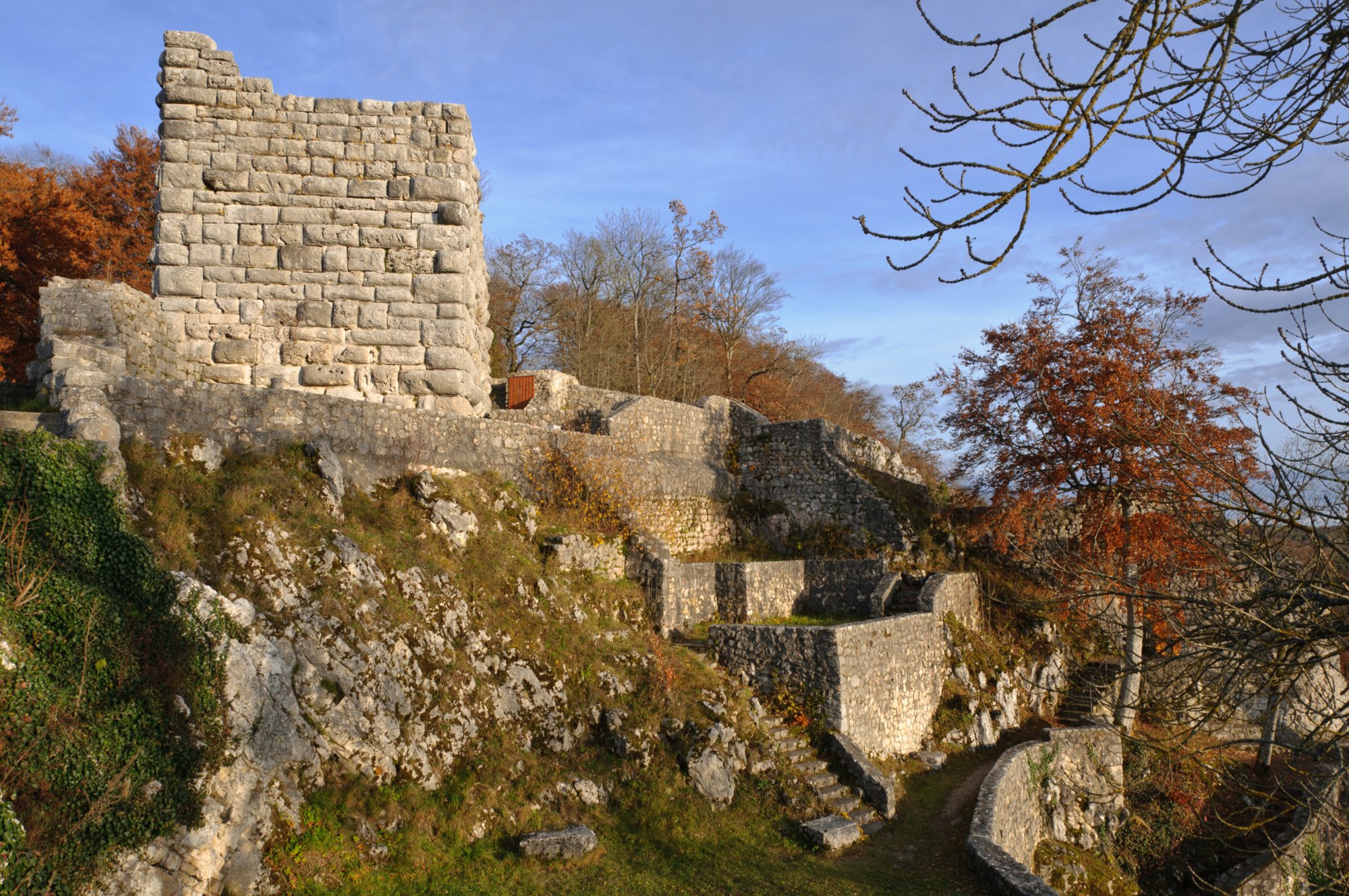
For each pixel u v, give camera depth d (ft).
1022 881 34.09
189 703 26.25
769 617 62.69
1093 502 59.82
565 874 32.09
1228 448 55.16
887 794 43.75
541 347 144.36
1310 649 18.47
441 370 46.98
